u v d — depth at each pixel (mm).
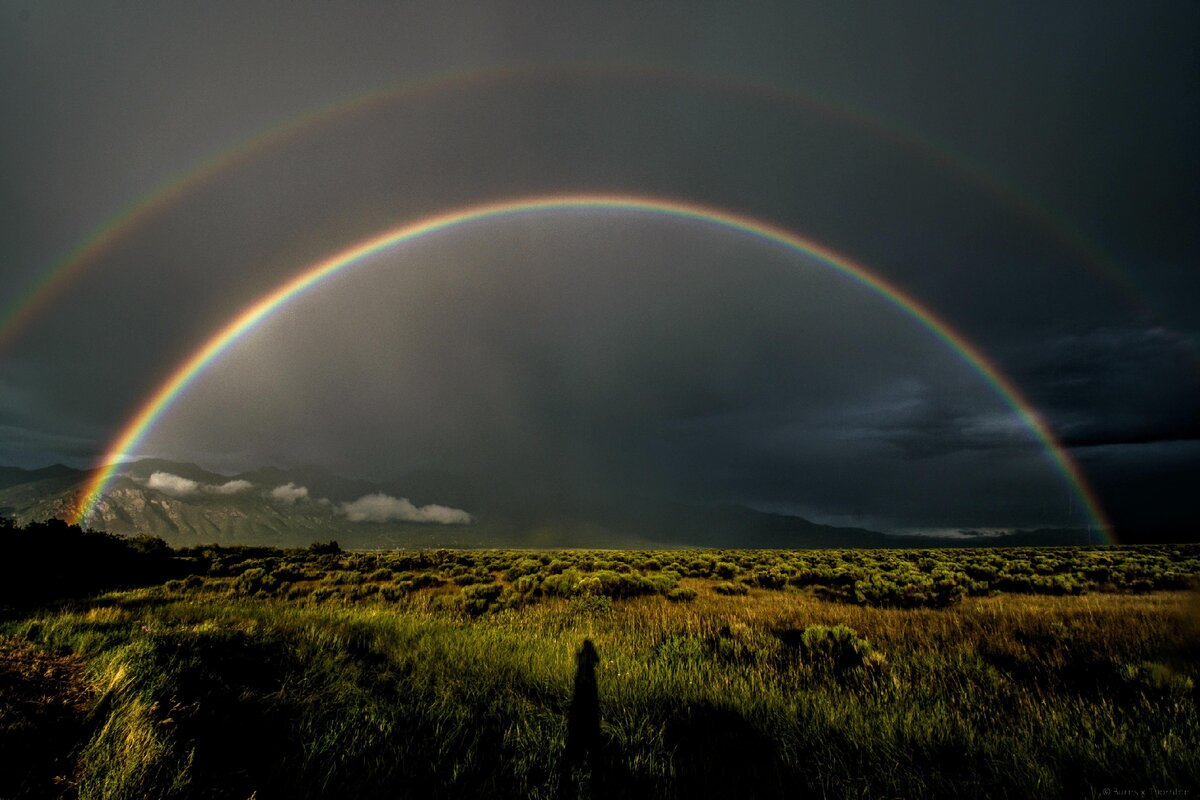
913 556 38219
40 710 4715
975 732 4855
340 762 4234
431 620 11055
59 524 23250
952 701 5781
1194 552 38812
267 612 11820
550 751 4461
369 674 6594
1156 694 5941
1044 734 4832
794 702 5590
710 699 5688
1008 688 6199
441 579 22906
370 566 29141
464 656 7457
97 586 19281
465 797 3836
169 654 6230
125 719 4406
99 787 3643
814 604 14219
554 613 12305
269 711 5156
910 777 4137
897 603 14297
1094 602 14148
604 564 26750
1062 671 6988
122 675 5289
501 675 6652
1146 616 10523
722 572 24234
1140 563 27766
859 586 16312
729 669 6785
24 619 10062
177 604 13969
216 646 6797
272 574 23016
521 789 3938
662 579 18719
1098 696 5918
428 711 5309
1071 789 4082
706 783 4055
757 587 19484
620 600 15180
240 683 5918
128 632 7988
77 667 6230
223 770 4078
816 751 4574
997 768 4242
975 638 8945
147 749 3975
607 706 5543
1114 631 9117
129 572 23172
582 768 4223
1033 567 26359
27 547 20531
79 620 9586
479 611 13531
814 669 7137
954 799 3963
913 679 6652
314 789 3865
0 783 3633
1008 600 15203
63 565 20766
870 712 5402
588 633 9102
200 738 4496
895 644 8602
